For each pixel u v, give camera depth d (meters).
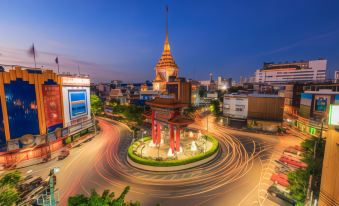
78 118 54.75
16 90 37.75
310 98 58.12
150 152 43.91
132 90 134.00
